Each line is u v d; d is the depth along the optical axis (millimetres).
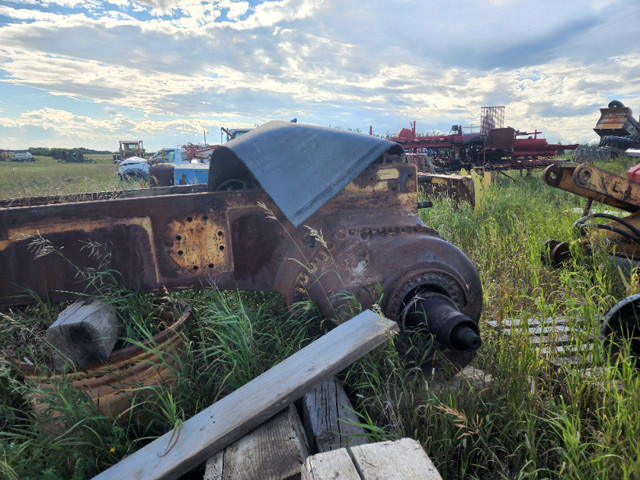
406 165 3201
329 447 2041
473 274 2830
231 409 2031
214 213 2945
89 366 2436
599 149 18484
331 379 2559
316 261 2867
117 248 2805
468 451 2191
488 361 2854
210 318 2936
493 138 15766
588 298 3279
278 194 2715
